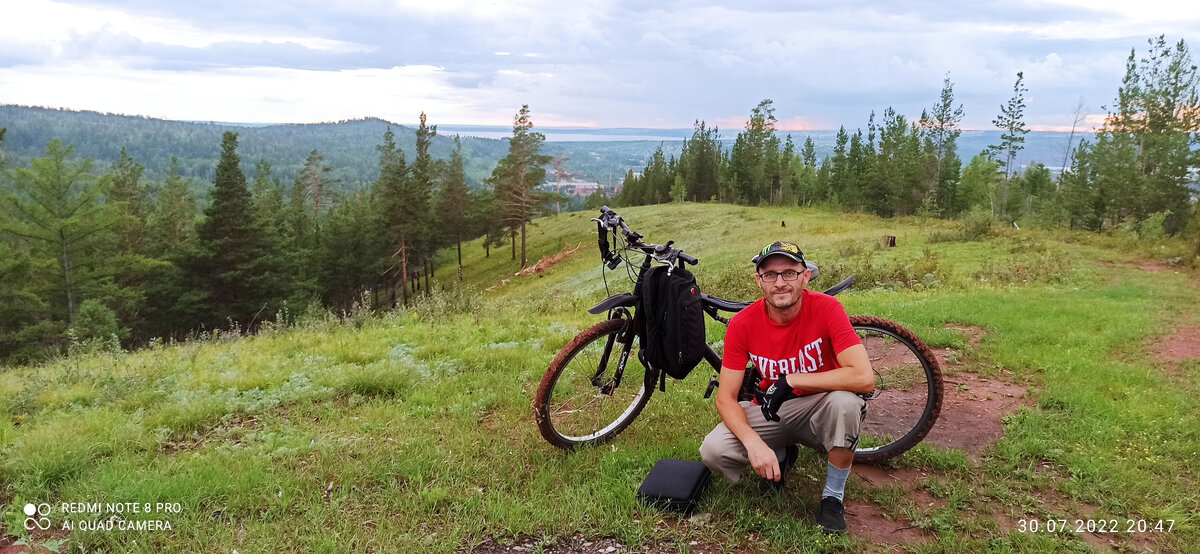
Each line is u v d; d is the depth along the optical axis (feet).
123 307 149.69
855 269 48.19
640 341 12.60
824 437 9.95
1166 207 157.38
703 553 9.23
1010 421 13.84
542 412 12.16
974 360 18.72
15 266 122.11
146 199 246.47
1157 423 13.51
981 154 282.97
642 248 12.46
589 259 180.86
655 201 385.50
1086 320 24.68
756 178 316.81
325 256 209.97
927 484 11.16
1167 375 17.62
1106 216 166.91
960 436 13.24
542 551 9.32
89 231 136.56
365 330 28.07
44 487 11.09
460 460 12.05
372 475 11.37
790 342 10.12
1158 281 40.40
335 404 15.87
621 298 12.62
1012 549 9.29
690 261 12.07
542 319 29.17
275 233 176.35
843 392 9.73
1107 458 11.97
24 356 115.96
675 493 10.16
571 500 10.48
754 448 9.64
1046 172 291.17
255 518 10.16
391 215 208.54
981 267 49.06
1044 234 72.43
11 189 135.64
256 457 12.12
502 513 10.03
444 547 9.23
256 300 162.50
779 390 9.57
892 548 9.39
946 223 114.21
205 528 9.84
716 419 14.17
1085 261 51.26
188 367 21.56
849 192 272.92
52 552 9.32
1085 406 14.48
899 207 242.99
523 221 230.48
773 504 10.36
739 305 12.63
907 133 247.29
